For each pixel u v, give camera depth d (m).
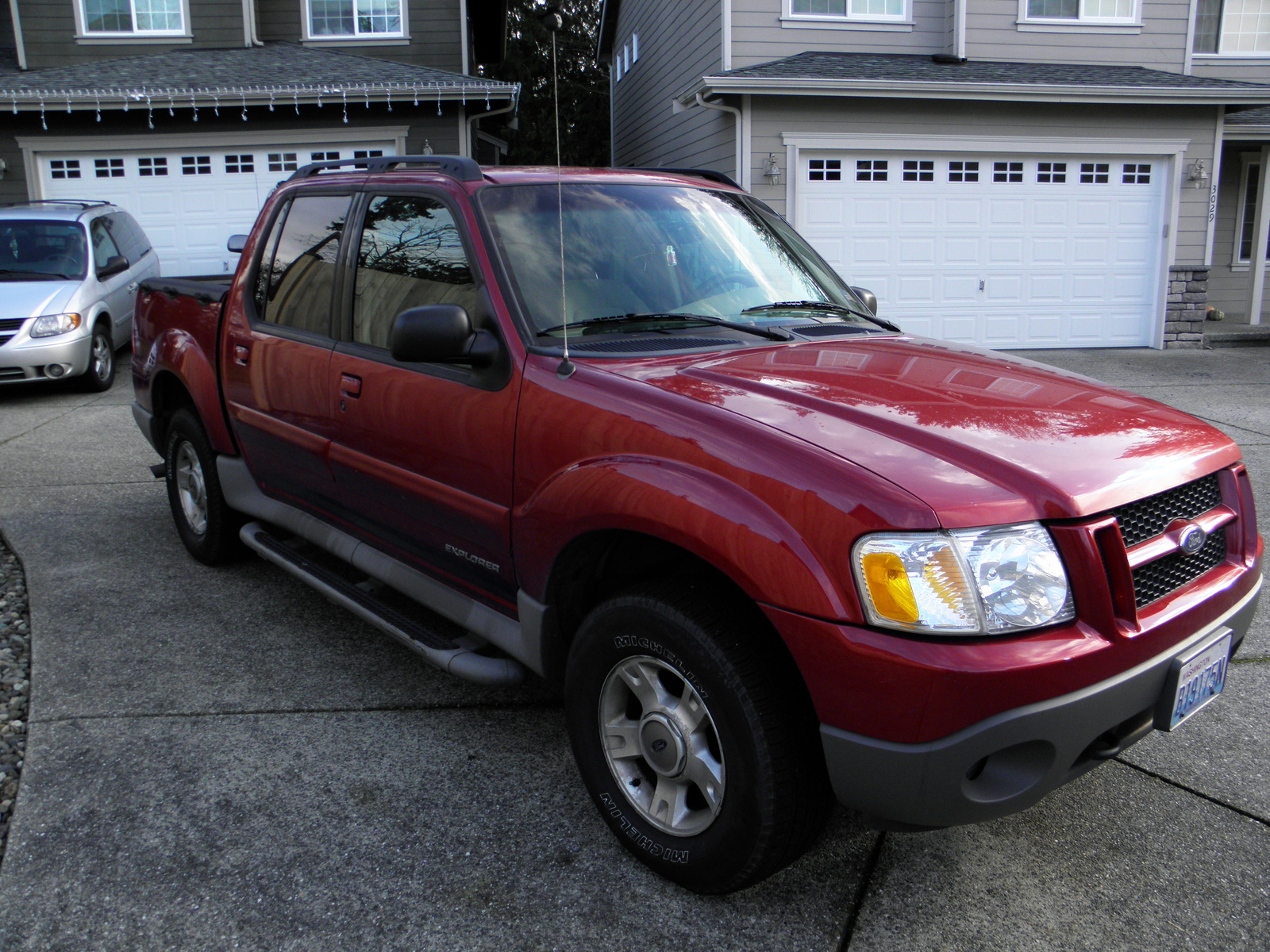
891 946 2.23
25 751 2.99
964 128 11.98
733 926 2.29
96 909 2.31
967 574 1.92
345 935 2.24
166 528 5.31
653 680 2.37
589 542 2.49
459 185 3.05
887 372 2.67
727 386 2.46
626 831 2.47
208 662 3.65
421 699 3.40
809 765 2.14
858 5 12.80
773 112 11.68
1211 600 2.29
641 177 3.51
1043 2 12.99
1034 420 2.36
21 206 10.46
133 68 13.81
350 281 3.42
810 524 2.01
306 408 3.55
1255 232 15.09
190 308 4.46
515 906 2.35
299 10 15.22
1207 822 2.72
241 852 2.53
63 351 9.04
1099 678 2.01
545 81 31.41
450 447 2.86
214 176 13.38
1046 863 2.54
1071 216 12.48
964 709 1.89
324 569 3.77
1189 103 11.93
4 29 16.17
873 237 12.18
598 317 2.87
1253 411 8.51
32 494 5.93
